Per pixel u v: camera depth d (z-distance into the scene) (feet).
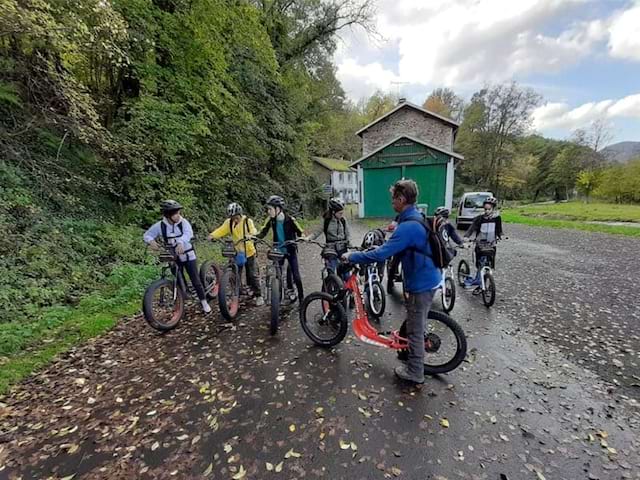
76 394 10.00
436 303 18.07
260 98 46.19
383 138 78.64
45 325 13.80
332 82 77.71
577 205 95.50
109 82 27.02
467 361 11.77
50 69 19.51
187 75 29.91
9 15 15.16
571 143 149.79
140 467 7.35
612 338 13.52
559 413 8.98
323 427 8.54
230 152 38.96
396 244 9.28
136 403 9.59
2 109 20.42
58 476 7.12
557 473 7.07
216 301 18.02
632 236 40.86
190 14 27.94
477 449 7.75
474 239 18.12
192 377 10.93
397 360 11.87
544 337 13.69
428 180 62.34
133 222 26.53
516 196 163.12
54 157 22.70
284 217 16.15
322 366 11.52
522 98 124.88
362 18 57.88
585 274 23.58
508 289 20.31
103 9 18.37
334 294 13.87
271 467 7.32
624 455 7.54
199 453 7.73
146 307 13.67
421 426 8.53
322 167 130.41
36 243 17.69
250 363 11.77
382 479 6.97
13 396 9.78
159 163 29.37
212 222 35.17
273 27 55.26
